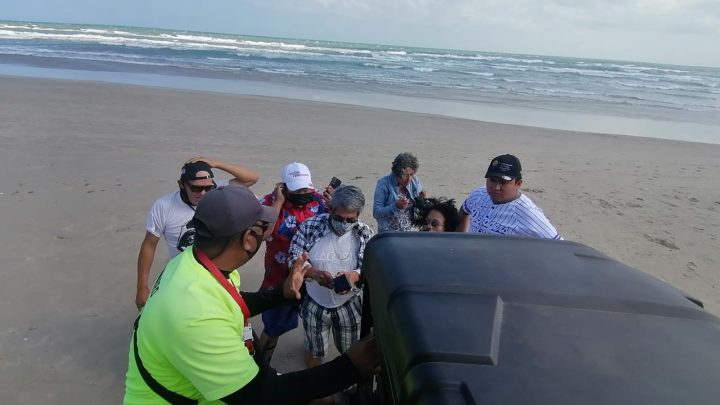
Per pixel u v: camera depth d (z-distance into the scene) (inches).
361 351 70.4
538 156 472.1
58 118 499.2
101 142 421.1
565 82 1466.5
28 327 174.1
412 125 589.3
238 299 72.7
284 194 150.7
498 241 74.8
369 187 344.8
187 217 146.3
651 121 805.2
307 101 735.1
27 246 232.2
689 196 372.2
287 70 1288.1
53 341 168.1
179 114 561.3
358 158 420.8
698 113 936.3
